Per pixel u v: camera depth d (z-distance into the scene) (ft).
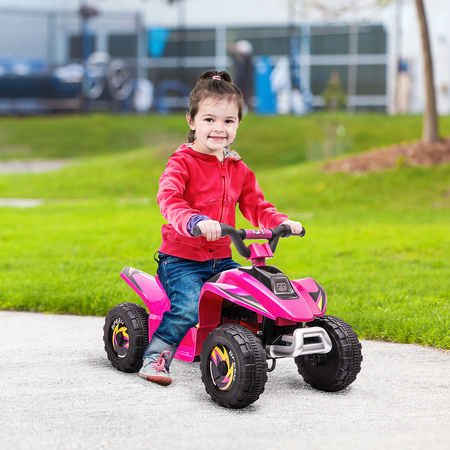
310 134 88.99
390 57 112.27
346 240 35.73
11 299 21.80
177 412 11.69
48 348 16.47
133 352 14.06
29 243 34.73
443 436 10.44
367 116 97.60
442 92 111.96
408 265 28.14
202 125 13.01
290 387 13.50
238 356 11.53
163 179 12.90
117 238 35.94
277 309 11.51
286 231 12.45
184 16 120.26
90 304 20.86
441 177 56.54
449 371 14.60
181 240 13.05
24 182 70.23
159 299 13.94
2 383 13.41
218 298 12.87
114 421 11.16
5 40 120.06
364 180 58.13
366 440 10.26
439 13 110.63
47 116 111.75
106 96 113.19
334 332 12.69
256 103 116.06
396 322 17.95
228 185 13.42
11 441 10.23
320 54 115.14
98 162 80.18
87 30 120.67
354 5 57.82
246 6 117.39
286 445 10.05
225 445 10.05
